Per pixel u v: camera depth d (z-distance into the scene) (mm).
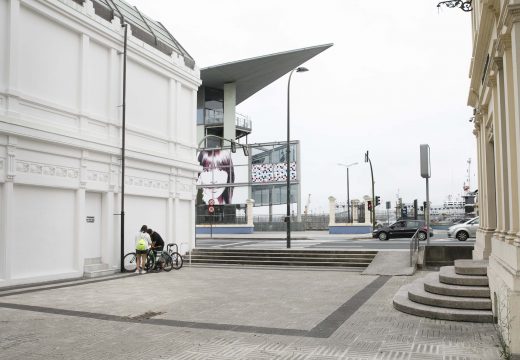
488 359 6379
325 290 13008
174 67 21562
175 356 6723
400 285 13719
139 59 19250
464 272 10141
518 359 6219
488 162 13641
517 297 6352
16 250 13617
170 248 20594
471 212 52031
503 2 7598
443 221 51688
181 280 15352
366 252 19766
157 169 20281
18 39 13844
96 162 16828
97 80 17172
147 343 7438
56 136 14719
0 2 13375
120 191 17891
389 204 53688
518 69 6762
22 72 14109
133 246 18875
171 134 21438
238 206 56594
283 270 18359
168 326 8625
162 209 20938
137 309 10273
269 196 57344
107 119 17453
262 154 56812
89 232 16766
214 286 13922
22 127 13508
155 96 20562
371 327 8375
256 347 7156
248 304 10875
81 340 7633
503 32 7688
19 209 13797
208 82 59500
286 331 8180
